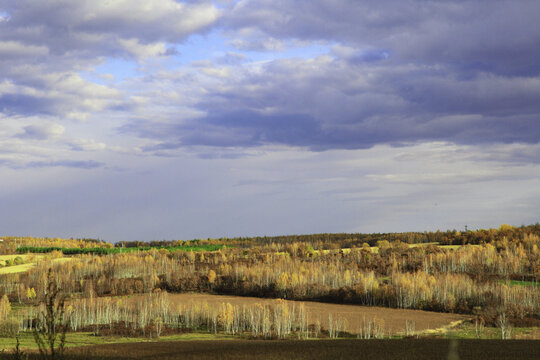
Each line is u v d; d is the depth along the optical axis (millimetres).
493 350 60781
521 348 62781
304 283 173625
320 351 64812
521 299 136500
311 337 106500
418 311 139625
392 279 170750
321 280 179750
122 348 73438
